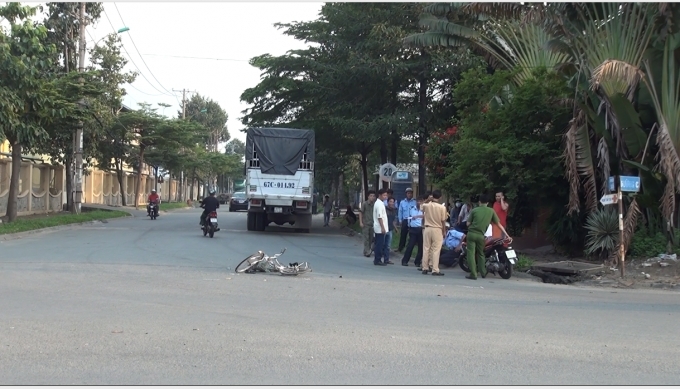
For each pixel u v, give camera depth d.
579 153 15.14
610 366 6.50
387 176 24.97
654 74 14.80
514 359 6.69
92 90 28.95
